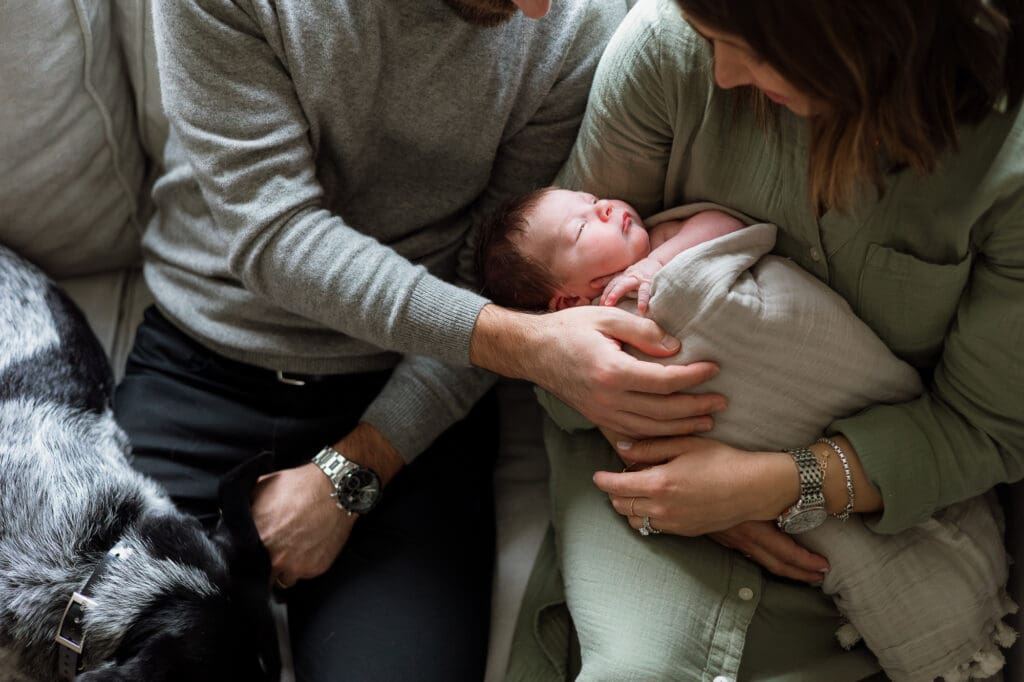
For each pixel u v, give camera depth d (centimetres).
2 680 124
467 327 123
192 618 115
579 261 126
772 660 123
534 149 136
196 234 143
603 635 120
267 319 139
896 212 108
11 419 132
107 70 148
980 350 110
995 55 91
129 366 151
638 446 122
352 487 133
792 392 118
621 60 117
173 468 140
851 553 119
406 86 125
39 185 149
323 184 135
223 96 120
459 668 128
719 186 122
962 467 116
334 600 132
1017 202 101
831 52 86
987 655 122
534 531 147
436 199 139
